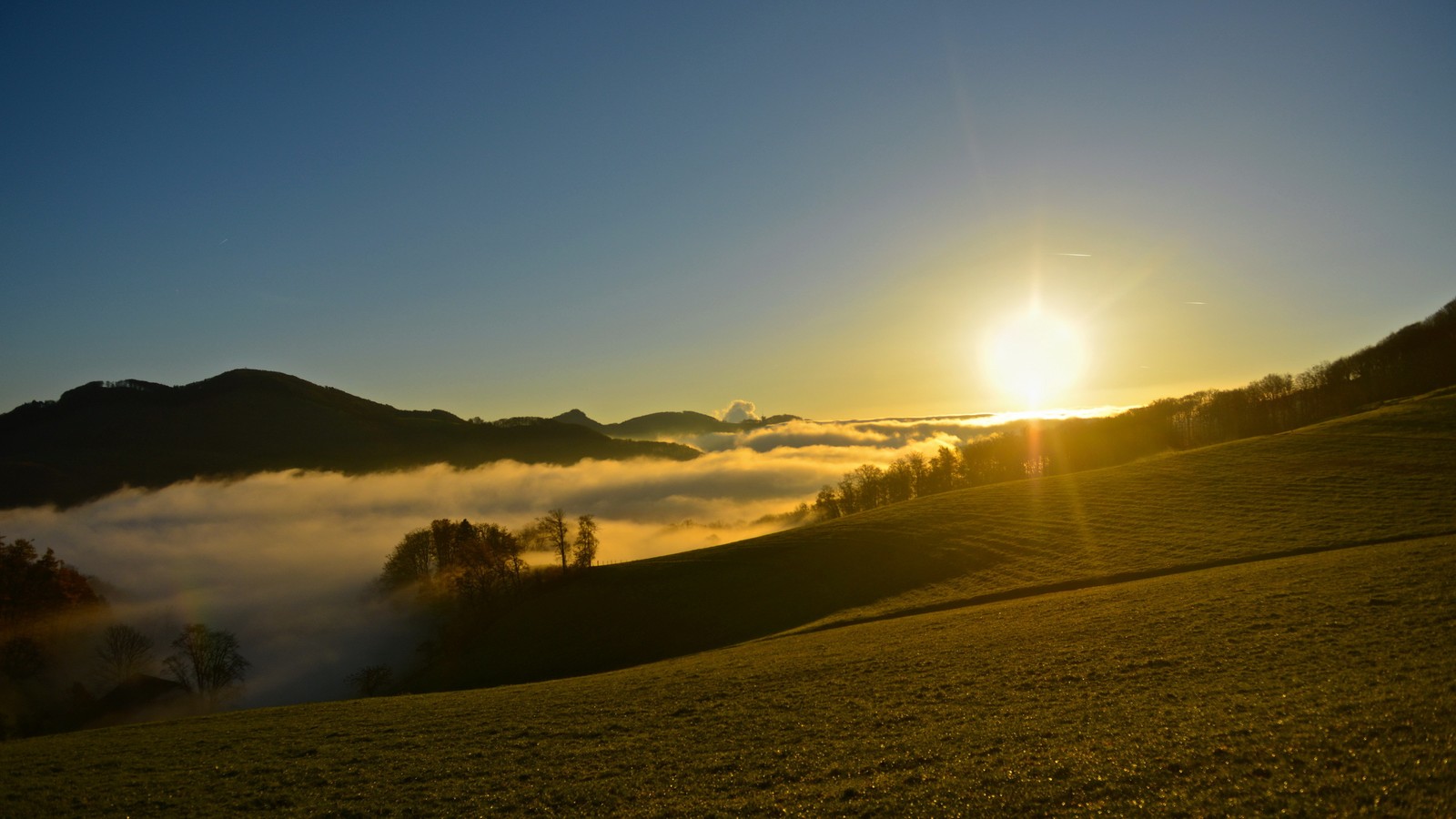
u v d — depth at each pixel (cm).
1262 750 1908
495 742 2939
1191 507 7581
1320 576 3956
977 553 7588
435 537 13788
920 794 1945
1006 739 2284
